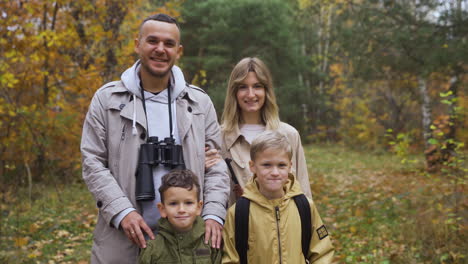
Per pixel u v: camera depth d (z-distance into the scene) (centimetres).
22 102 905
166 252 234
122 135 248
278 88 2281
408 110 1886
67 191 886
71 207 769
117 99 251
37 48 767
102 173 240
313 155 1794
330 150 2012
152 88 257
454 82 945
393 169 1205
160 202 249
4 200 746
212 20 2091
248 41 2183
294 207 253
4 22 729
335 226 628
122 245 244
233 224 250
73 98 983
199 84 1997
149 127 252
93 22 862
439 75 931
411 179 941
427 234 512
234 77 313
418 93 1371
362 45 1014
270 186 247
